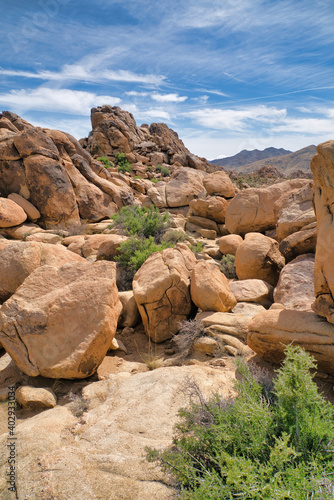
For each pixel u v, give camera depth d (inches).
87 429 136.9
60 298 186.9
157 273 248.2
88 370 182.7
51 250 276.4
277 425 105.0
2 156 661.9
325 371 165.6
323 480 83.4
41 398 161.9
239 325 210.8
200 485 92.8
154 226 528.4
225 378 166.9
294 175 2001.7
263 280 330.6
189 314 248.2
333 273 158.6
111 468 115.8
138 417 141.6
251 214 518.0
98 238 471.8
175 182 880.9
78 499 104.8
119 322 257.8
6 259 265.0
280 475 87.2
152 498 104.2
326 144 162.4
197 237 652.7
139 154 1820.9
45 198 663.8
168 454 105.3
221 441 104.6
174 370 176.4
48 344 179.2
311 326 165.0
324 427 100.3
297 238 319.0
